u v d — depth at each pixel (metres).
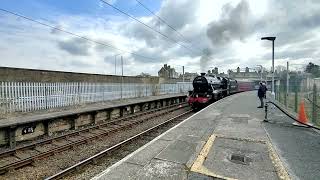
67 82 17.03
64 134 11.17
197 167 5.93
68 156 8.55
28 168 7.42
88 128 12.53
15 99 13.02
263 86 17.95
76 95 17.92
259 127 10.73
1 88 12.24
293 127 10.73
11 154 8.53
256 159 6.54
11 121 10.82
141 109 22.47
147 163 6.26
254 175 5.49
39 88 14.64
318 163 6.24
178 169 5.88
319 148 7.54
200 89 24.14
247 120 12.57
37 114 13.24
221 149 7.43
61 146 9.18
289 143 8.09
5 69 13.25
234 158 6.68
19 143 10.55
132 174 5.57
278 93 26.84
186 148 7.57
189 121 12.37
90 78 21.03
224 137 8.88
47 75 16.17
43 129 11.83
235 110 16.78
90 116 15.27
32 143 9.68
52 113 13.57
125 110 19.50
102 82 22.89
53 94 15.73
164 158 6.62
